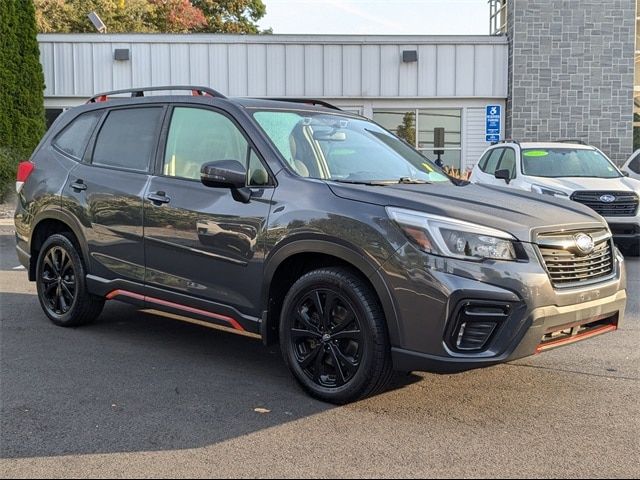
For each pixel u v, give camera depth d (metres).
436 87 18.75
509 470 3.43
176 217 5.05
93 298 6.04
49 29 29.14
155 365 5.17
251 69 18.55
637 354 5.52
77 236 5.88
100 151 5.90
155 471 3.41
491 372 5.03
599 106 18.91
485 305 3.88
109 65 18.62
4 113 17.41
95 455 3.59
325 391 4.34
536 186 10.52
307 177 4.64
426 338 3.93
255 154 4.80
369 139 5.43
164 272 5.20
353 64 18.58
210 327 6.36
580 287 4.20
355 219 4.16
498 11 20.59
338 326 4.28
